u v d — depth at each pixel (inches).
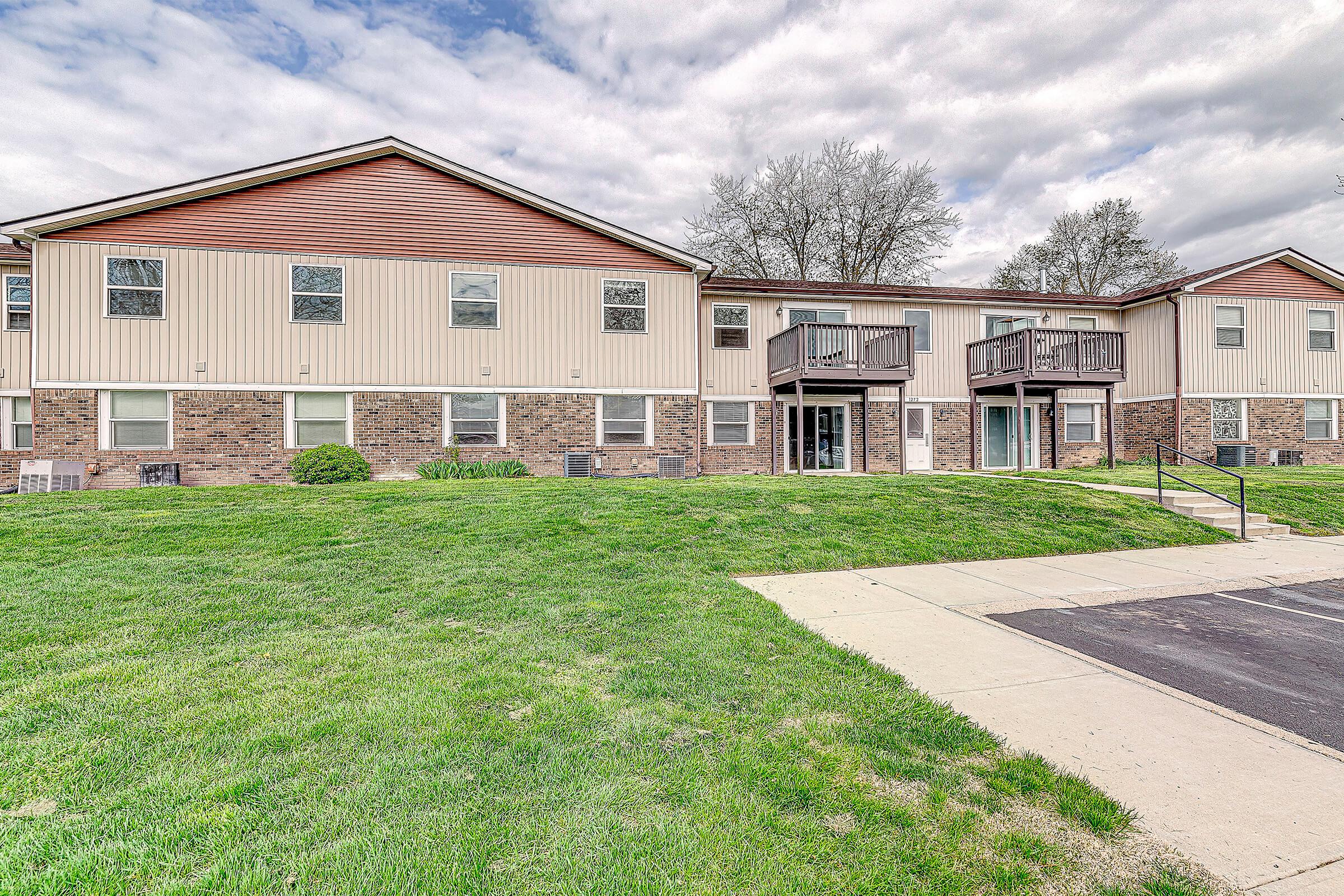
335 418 561.3
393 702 136.9
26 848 88.4
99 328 514.9
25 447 573.0
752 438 696.4
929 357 738.2
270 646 174.7
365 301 566.9
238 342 540.4
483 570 260.5
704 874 85.3
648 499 410.0
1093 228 1400.1
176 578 243.6
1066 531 372.5
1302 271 771.4
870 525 361.7
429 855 87.6
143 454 522.3
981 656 179.3
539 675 155.0
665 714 134.0
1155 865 89.7
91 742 119.0
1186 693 156.6
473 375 587.8
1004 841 94.1
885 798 105.1
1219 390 743.1
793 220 1255.5
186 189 526.3
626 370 622.2
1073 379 673.6
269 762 112.2
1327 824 100.7
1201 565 313.4
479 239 590.9
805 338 616.4
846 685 152.9
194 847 89.2
